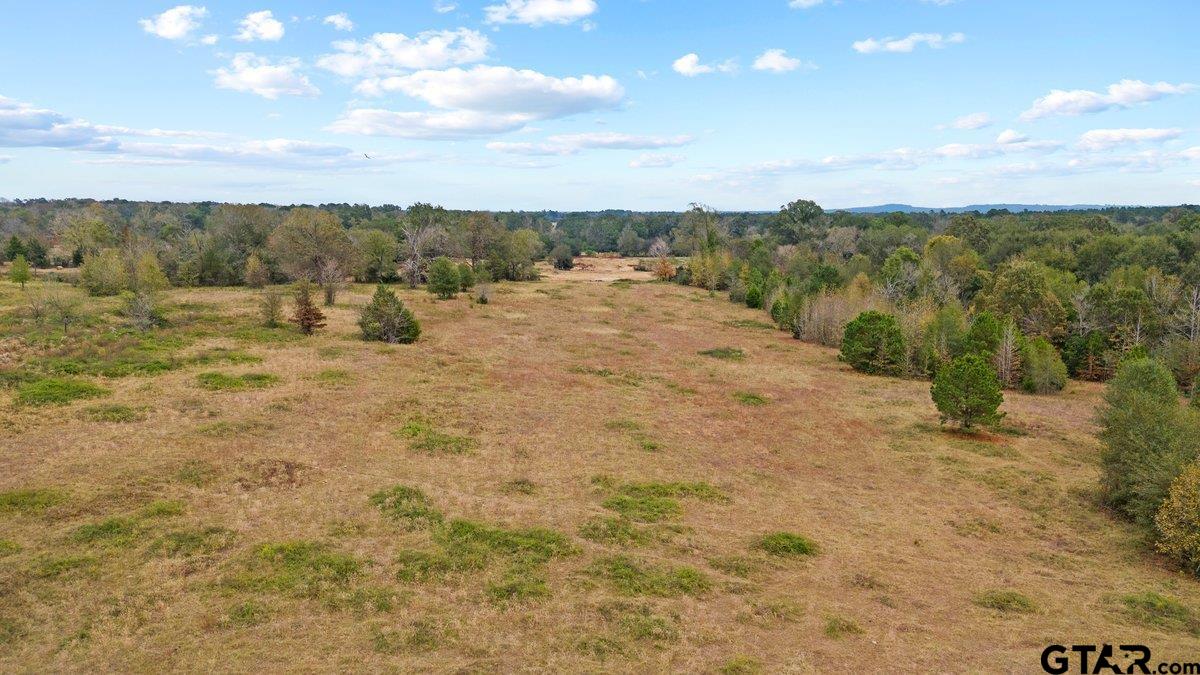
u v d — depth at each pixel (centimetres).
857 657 1448
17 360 3456
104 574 1608
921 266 7075
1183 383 4194
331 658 1339
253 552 1756
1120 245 6919
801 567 1898
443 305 6844
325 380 3562
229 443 2547
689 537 2047
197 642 1371
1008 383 4388
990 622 1636
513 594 1631
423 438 2789
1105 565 2011
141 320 4519
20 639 1348
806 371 4681
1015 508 2420
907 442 3136
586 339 5550
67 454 2322
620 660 1388
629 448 2877
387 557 1778
